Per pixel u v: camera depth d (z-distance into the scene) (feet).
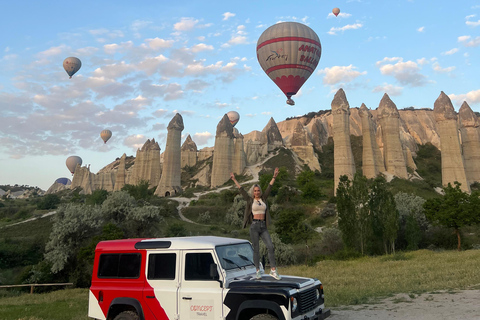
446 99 331.57
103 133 513.04
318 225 241.14
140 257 26.17
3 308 56.65
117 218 170.50
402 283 49.24
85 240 140.26
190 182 553.64
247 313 22.47
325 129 650.84
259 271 23.98
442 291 40.24
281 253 127.34
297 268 90.58
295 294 21.33
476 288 39.99
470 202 125.90
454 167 317.42
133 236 167.53
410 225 130.62
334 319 30.78
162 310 24.48
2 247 179.11
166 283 24.72
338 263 97.76
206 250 23.89
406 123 631.15
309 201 307.58
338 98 321.11
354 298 39.93
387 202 123.34
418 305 33.78
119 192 176.14
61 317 45.21
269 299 21.29
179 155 442.09
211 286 23.15
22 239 195.31
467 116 367.86
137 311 25.27
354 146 574.15
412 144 564.30
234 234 219.61
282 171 404.57
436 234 143.13
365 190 126.21
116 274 26.99
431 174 487.61
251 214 25.25
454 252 100.37
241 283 22.58
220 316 22.41
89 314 27.84
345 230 125.80
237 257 25.18
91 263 116.26
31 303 65.72
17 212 332.60
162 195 419.95
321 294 24.66
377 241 127.75
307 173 357.20
